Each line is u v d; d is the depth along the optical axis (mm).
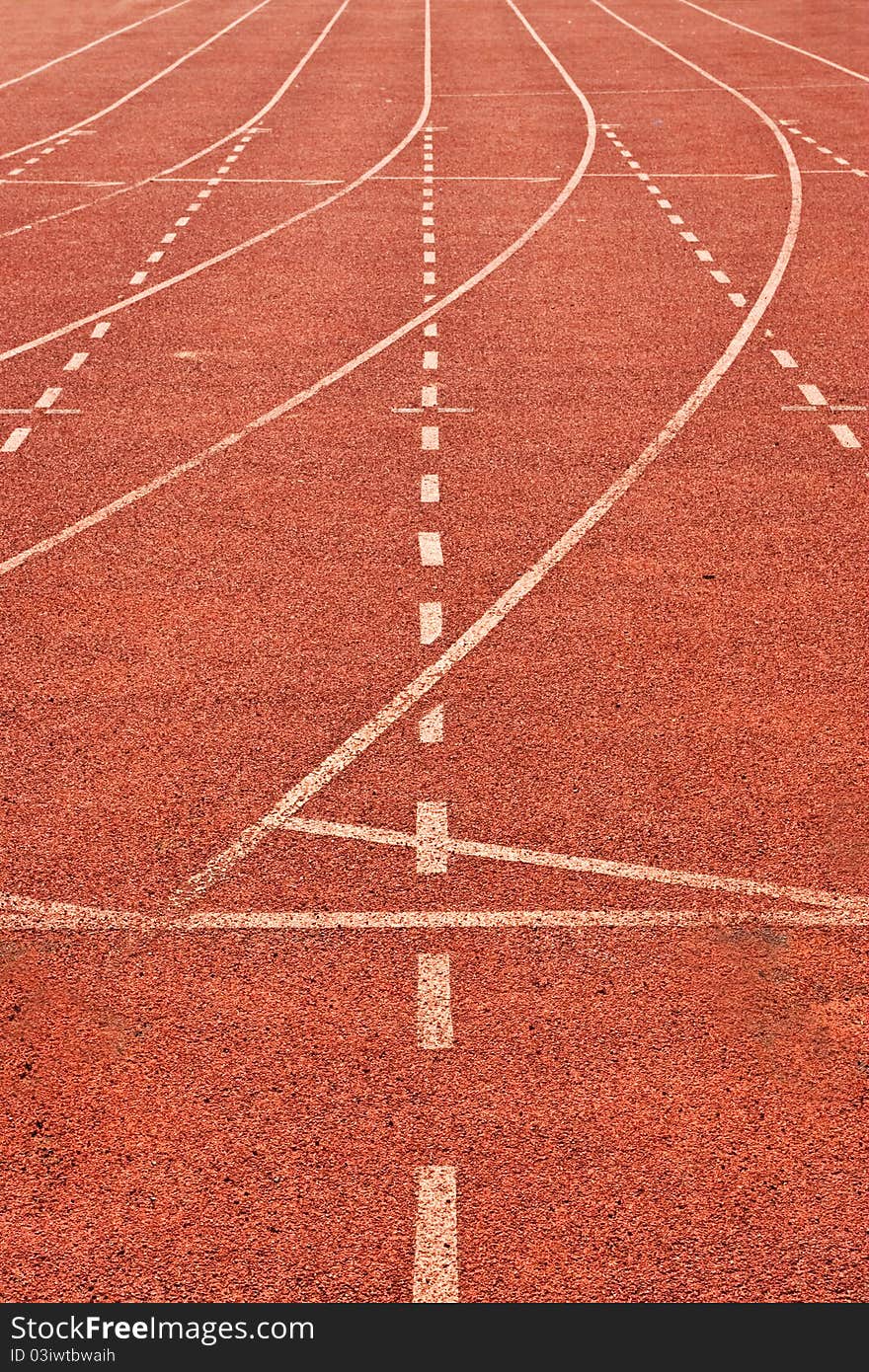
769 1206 4520
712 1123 4793
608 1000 5277
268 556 8641
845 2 36562
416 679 7305
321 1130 4781
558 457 10094
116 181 19172
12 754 6707
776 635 7707
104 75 28125
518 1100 4883
